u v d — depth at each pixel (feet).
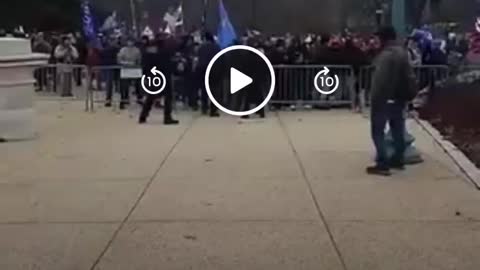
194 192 29.32
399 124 33.24
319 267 20.22
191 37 66.08
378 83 32.37
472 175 31.63
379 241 22.54
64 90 73.41
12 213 26.27
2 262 20.84
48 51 82.48
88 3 113.80
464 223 24.53
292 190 29.58
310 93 59.82
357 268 20.15
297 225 24.38
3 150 40.16
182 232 23.65
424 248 21.84
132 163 35.73
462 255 21.18
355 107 59.26
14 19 147.95
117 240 22.85
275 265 20.42
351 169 33.91
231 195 28.76
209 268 20.20
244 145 41.16
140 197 28.53
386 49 32.78
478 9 86.58
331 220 24.97
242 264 20.49
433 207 26.68
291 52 60.08
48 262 20.83
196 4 123.13
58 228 24.27
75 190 29.86
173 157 37.32
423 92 50.29
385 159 32.60
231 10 115.55
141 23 129.29
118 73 65.67
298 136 44.60
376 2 98.07
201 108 59.31
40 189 30.12
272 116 55.88
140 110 61.26
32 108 45.09
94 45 75.05
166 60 51.75
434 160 35.94
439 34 97.04
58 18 149.79
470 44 66.18
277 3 110.11
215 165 35.01
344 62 59.21
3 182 31.55
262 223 24.66
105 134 46.37
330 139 43.21
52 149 40.34
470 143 38.55
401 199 27.91
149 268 20.25
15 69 43.93
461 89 47.70
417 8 81.87
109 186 30.55
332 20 107.14
